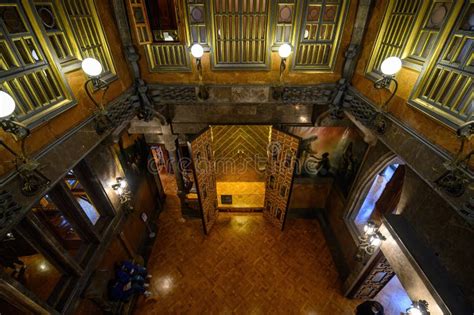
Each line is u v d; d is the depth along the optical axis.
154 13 5.78
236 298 7.27
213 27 5.57
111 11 5.28
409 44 4.20
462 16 3.16
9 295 3.42
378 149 6.22
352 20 5.36
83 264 5.39
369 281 6.37
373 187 9.74
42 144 3.62
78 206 5.18
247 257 8.47
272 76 6.25
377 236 5.27
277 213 9.25
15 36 3.26
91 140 4.75
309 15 5.52
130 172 8.08
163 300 7.25
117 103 5.64
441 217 4.16
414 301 4.23
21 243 6.63
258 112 7.56
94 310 5.76
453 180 3.16
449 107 3.47
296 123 7.74
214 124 7.89
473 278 3.56
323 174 8.97
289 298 7.26
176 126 8.02
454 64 3.34
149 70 6.26
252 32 5.68
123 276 6.58
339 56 5.88
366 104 5.45
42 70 3.72
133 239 8.14
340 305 7.10
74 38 4.33
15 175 3.14
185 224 9.80
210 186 8.78
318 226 9.66
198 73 6.21
